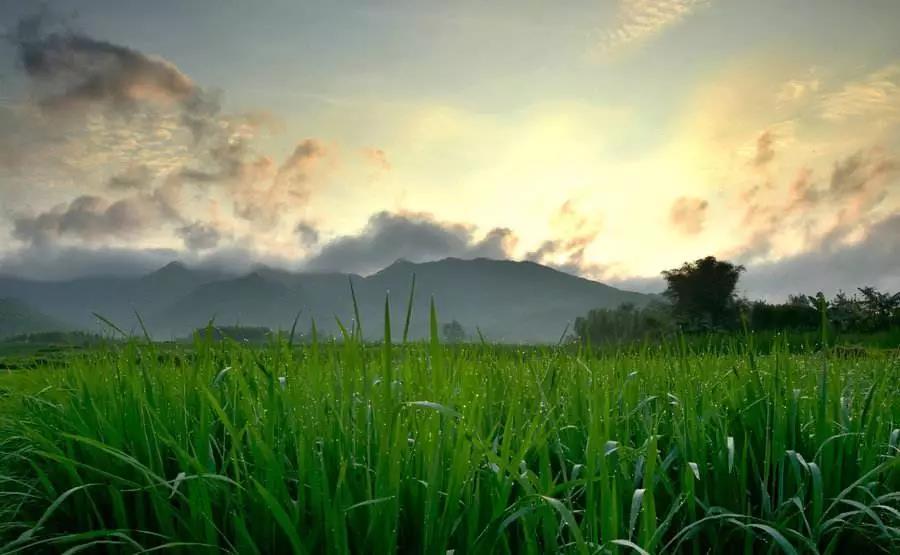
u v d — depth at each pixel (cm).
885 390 331
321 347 305
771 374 331
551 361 370
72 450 304
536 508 206
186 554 231
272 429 244
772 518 251
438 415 228
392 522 200
